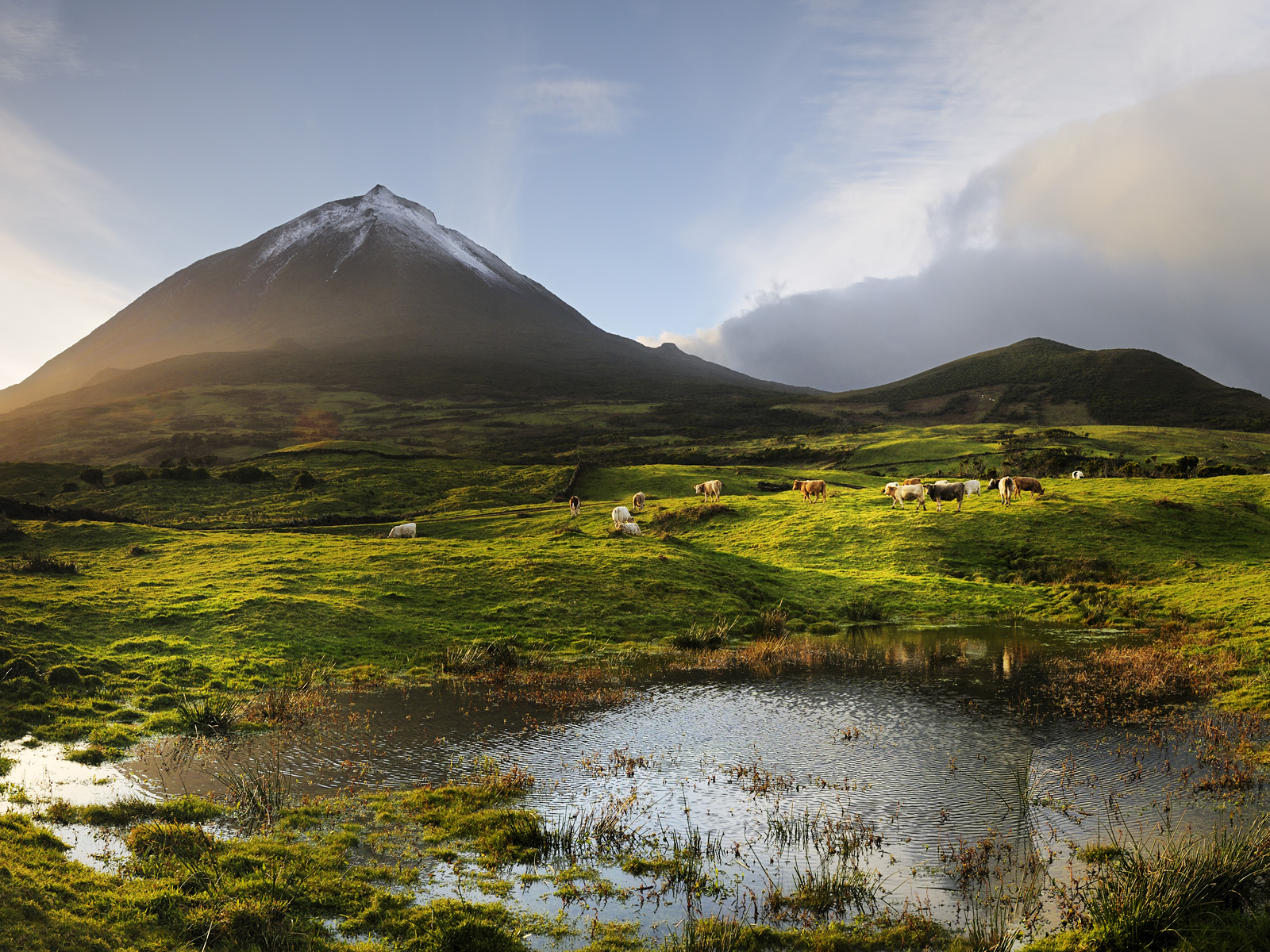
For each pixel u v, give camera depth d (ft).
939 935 34.91
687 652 100.01
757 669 90.27
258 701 72.95
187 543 156.25
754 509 201.98
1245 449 472.85
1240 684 76.64
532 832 44.52
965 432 576.20
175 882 37.42
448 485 303.89
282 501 269.03
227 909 34.45
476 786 52.75
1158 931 33.81
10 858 37.14
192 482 287.89
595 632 108.37
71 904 33.63
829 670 88.99
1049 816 47.65
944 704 73.72
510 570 131.13
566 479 301.22
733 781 54.44
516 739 64.08
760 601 129.90
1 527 157.89
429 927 34.65
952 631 114.93
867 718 69.56
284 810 48.44
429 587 122.31
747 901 38.19
